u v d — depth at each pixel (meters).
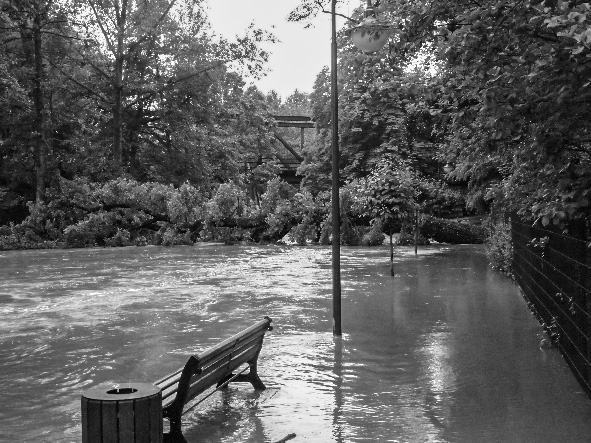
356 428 6.23
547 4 5.93
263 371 8.52
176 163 52.69
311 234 37.66
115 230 37.72
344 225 36.59
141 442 4.84
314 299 15.32
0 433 6.30
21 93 41.44
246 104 66.88
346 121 48.00
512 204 13.10
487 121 7.04
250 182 70.94
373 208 20.02
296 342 10.35
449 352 9.50
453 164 16.83
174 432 5.66
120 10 48.41
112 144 49.84
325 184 53.81
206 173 54.44
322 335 10.92
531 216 8.77
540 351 9.48
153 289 17.56
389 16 8.08
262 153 74.81
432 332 11.04
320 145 55.69
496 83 6.24
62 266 24.88
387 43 8.67
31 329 11.85
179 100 51.12
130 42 48.56
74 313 13.63
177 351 9.88
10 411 7.04
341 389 7.64
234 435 6.07
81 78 49.22
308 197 38.09
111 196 37.81
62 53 46.12
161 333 11.33
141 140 53.31
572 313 7.79
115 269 23.55
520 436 5.92
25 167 45.91
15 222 47.53
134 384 5.22
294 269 23.11
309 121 76.44
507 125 6.41
